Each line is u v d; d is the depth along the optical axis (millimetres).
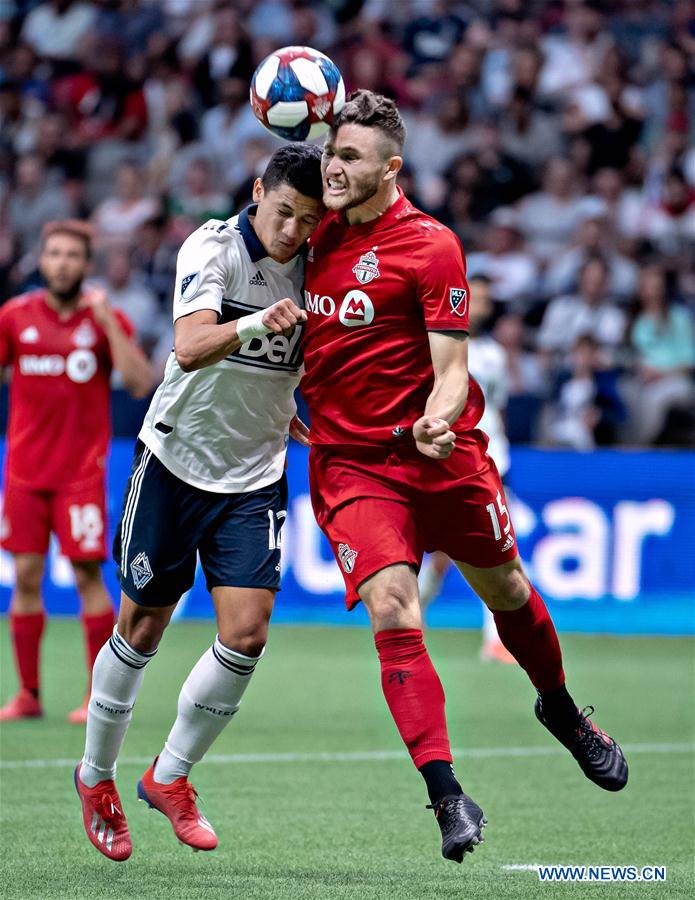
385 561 13281
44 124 54750
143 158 55188
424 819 16734
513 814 17219
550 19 55688
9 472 24250
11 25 60469
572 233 48938
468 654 35125
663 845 15391
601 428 42625
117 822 14008
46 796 17594
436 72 54281
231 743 22422
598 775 15352
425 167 51594
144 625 14086
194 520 13977
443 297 13203
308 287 13812
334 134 13195
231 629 13789
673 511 39469
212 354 12773
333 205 13086
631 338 45000
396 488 13750
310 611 40656
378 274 13375
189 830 14094
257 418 13961
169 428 13914
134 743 21844
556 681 15148
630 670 32781
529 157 51125
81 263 23875
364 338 13570
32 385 23906
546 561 39938
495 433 30672
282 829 16062
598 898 12680
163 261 48844
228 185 52406
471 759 21250
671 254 48781
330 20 57469
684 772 20406
